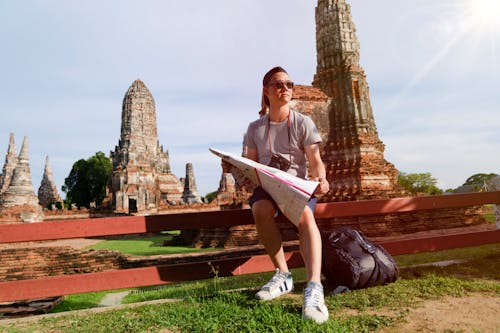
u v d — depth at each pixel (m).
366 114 16.64
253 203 2.61
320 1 18.69
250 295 2.82
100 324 2.33
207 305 2.52
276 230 2.64
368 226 13.18
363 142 15.70
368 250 3.02
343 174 15.61
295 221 2.38
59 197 56.84
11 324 2.48
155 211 40.81
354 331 1.92
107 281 2.92
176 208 39.66
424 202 3.89
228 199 39.62
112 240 31.23
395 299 2.54
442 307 2.32
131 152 45.25
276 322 2.05
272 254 2.73
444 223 15.02
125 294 7.41
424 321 2.07
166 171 59.50
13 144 50.88
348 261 2.88
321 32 18.34
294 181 2.35
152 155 50.59
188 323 2.17
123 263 12.89
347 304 2.47
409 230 13.95
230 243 17.89
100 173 54.91
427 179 45.88
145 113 50.16
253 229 17.77
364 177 14.98
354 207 3.58
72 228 2.91
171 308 2.56
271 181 2.37
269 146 2.78
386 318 2.12
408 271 3.62
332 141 16.61
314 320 2.01
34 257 13.08
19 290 2.74
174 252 18.05
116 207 41.12
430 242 3.80
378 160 15.76
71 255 13.24
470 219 15.91
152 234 37.09
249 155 2.89
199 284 6.08
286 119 2.77
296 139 2.73
